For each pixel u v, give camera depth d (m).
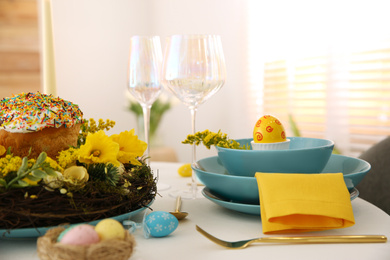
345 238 0.58
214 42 0.82
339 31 2.28
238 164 0.71
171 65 0.81
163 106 2.82
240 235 0.62
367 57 2.18
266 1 2.62
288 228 0.60
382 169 1.04
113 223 0.49
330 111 2.39
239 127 2.85
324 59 2.39
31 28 3.12
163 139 3.33
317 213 0.59
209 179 0.70
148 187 0.67
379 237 0.58
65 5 3.11
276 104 2.68
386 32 2.09
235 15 2.79
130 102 2.78
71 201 0.56
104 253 0.44
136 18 3.45
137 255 0.55
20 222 0.56
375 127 2.23
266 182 0.62
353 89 2.28
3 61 3.08
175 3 3.22
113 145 0.64
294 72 2.53
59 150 0.72
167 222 0.61
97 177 0.63
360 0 2.18
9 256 0.55
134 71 0.95
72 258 0.44
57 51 3.10
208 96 0.84
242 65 2.80
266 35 2.65
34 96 0.73
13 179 0.56
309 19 2.42
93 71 3.27
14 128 0.68
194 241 0.60
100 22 3.28
